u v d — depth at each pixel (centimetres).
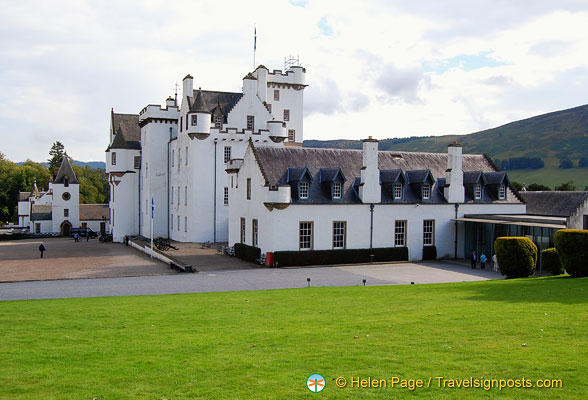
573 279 2898
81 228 10100
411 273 4119
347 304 2289
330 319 1927
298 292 2816
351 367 1344
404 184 4991
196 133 6419
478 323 1762
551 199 5903
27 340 1666
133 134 8331
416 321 1836
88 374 1331
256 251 4644
